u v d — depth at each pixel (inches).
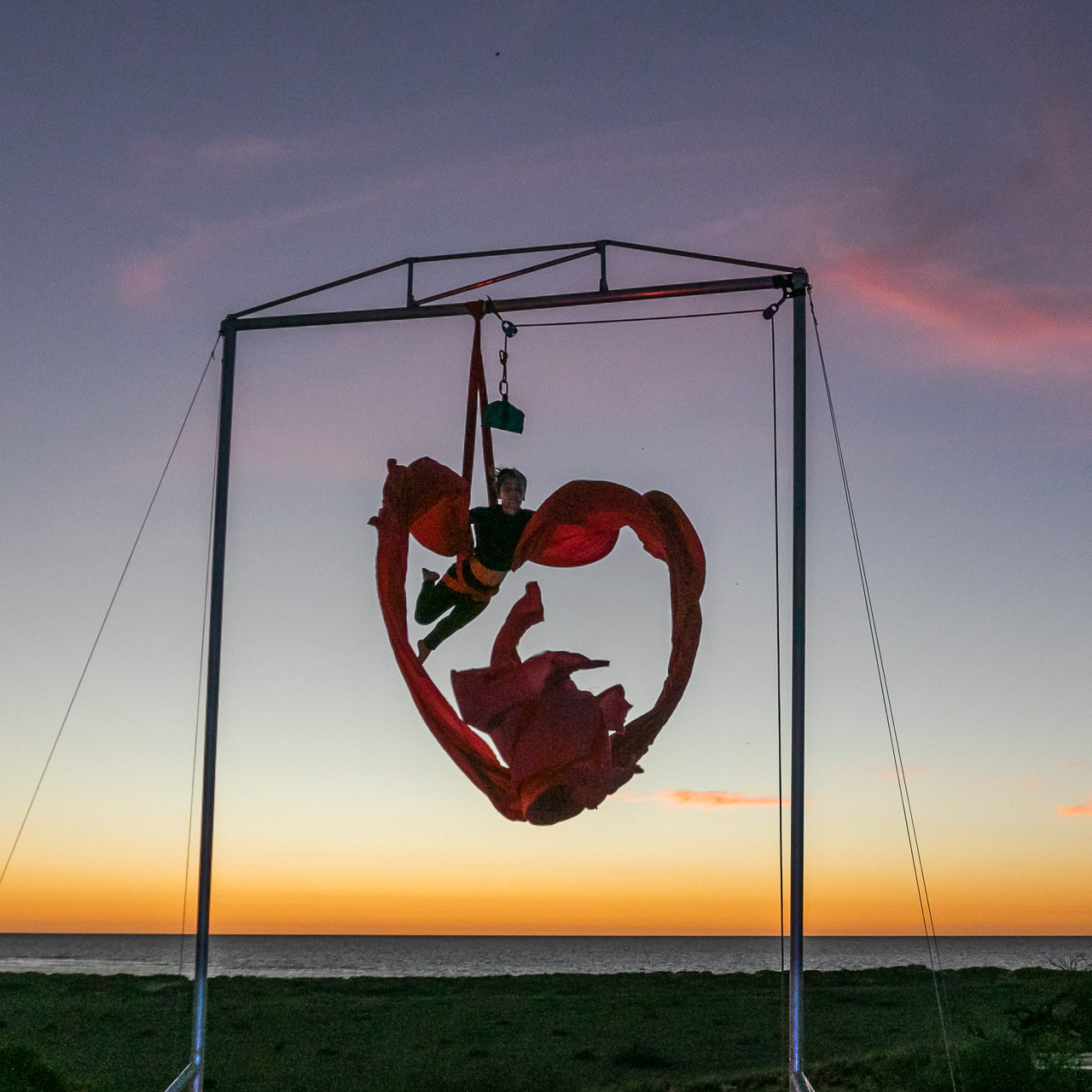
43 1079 1005.8
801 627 358.9
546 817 321.7
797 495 366.6
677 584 339.9
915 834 391.2
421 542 361.1
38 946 6673.2
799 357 372.8
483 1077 1151.6
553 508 341.7
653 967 3914.9
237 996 1998.0
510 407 366.6
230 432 397.1
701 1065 1235.9
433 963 4195.4
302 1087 1075.9
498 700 327.9
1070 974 1018.1
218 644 382.9
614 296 377.1
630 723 331.9
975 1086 819.4
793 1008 342.0
